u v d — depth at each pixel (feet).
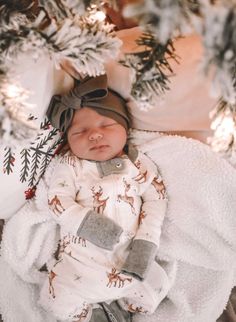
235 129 2.24
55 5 1.97
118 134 3.20
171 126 3.27
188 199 3.43
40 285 3.54
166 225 3.56
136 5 1.53
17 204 3.41
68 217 3.18
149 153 3.47
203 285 3.56
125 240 3.30
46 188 3.41
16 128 1.92
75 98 3.05
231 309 3.61
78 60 2.04
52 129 3.23
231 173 3.27
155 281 3.33
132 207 3.34
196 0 1.64
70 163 3.35
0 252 3.50
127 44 2.75
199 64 1.64
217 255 3.47
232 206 3.38
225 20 1.48
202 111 3.00
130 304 3.40
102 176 3.32
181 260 3.57
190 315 3.44
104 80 3.00
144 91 2.03
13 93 1.98
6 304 3.40
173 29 1.60
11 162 3.05
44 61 2.70
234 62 1.62
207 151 3.30
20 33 1.95
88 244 3.26
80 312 3.18
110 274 3.21
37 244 3.52
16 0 2.10
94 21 2.16
